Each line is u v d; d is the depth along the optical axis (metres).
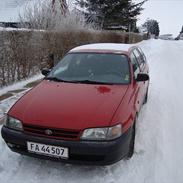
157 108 5.61
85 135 2.79
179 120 4.99
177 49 22.89
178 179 3.18
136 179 3.11
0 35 6.62
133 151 3.54
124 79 3.82
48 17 12.09
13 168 3.26
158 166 3.41
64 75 4.00
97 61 4.15
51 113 2.96
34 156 3.00
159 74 9.73
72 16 13.69
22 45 7.70
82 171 3.19
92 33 14.27
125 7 27.50
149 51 20.20
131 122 3.11
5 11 21.39
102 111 2.96
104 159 2.84
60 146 2.81
